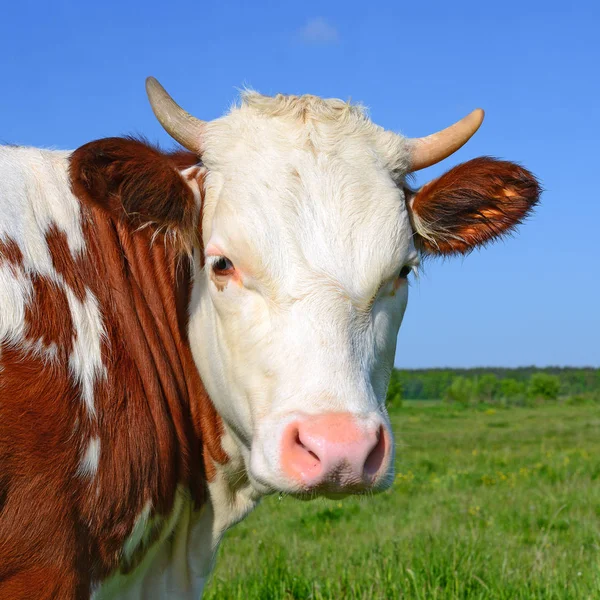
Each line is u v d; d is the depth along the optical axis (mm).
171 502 1594
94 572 1482
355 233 1521
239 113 1644
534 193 1675
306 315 1475
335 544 3287
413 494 5078
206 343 1614
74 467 1444
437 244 1741
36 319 1456
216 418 1668
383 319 1553
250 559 2824
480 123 1696
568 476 5523
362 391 1448
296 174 1547
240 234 1515
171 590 1689
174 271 1660
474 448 9180
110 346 1520
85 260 1547
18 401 1417
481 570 2396
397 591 2281
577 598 2156
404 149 1666
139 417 1521
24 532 1408
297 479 1401
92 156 1486
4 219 1480
